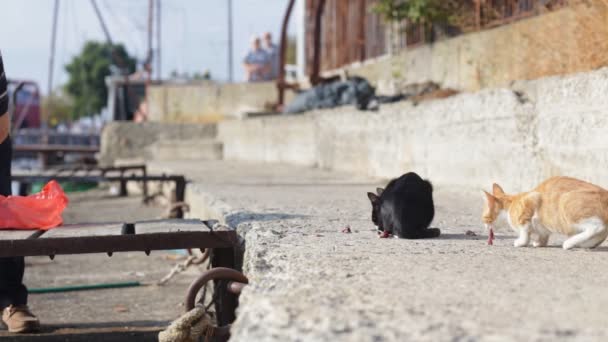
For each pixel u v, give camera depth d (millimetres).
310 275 4816
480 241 6543
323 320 3643
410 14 17672
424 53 18453
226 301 6160
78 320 7770
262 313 3891
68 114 82812
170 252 12445
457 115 12375
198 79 37375
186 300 5574
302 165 22078
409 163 14398
